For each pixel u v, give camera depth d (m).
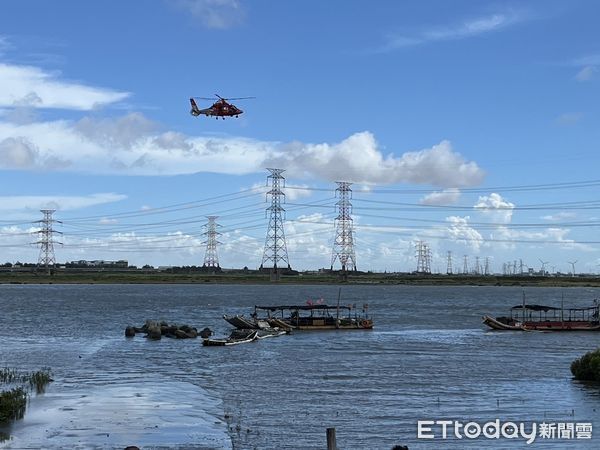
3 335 99.50
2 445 36.59
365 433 39.25
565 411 44.72
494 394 50.78
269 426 40.94
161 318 137.25
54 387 53.84
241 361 71.06
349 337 99.56
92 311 158.00
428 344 89.12
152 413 44.38
